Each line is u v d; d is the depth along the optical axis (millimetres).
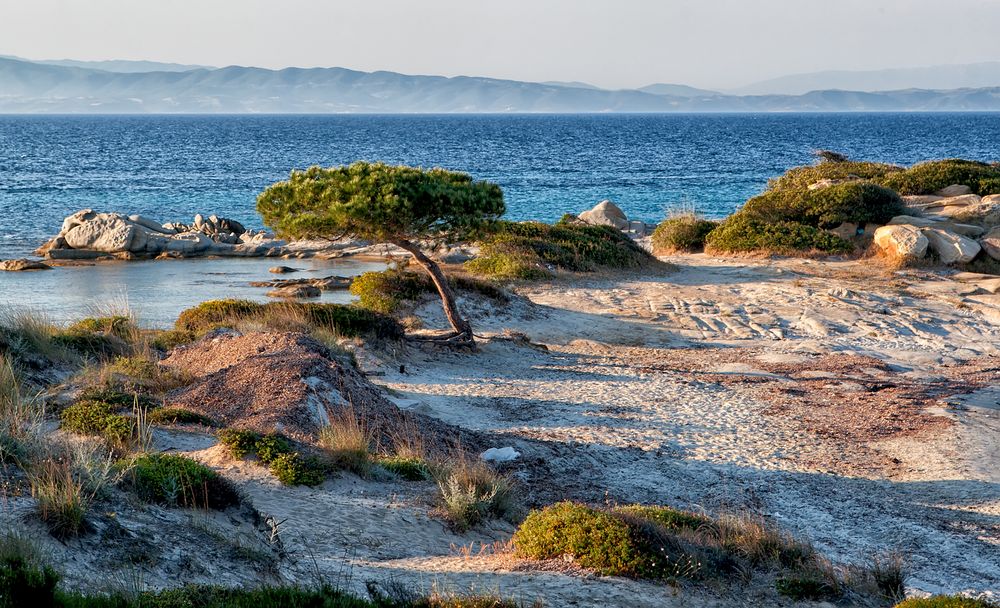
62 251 69938
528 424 26328
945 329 43188
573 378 33500
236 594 9930
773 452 24328
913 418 27656
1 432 13352
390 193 33938
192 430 18828
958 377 33969
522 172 161500
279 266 66812
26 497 11453
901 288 51562
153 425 18594
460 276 47375
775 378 33688
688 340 41875
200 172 158625
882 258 58312
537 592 12297
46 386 21766
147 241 72688
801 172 83812
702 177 150500
